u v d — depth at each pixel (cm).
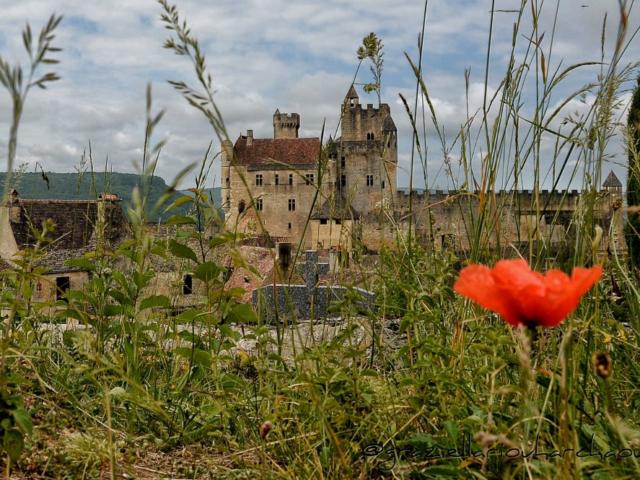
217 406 264
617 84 219
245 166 7794
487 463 197
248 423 267
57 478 212
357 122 7600
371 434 240
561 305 127
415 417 227
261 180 7806
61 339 368
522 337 130
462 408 221
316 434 237
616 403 215
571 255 228
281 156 7900
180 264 362
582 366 211
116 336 341
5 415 196
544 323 130
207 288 297
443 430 222
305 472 219
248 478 224
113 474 190
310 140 8069
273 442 240
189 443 268
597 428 193
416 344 244
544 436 193
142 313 358
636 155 240
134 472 224
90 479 217
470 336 253
